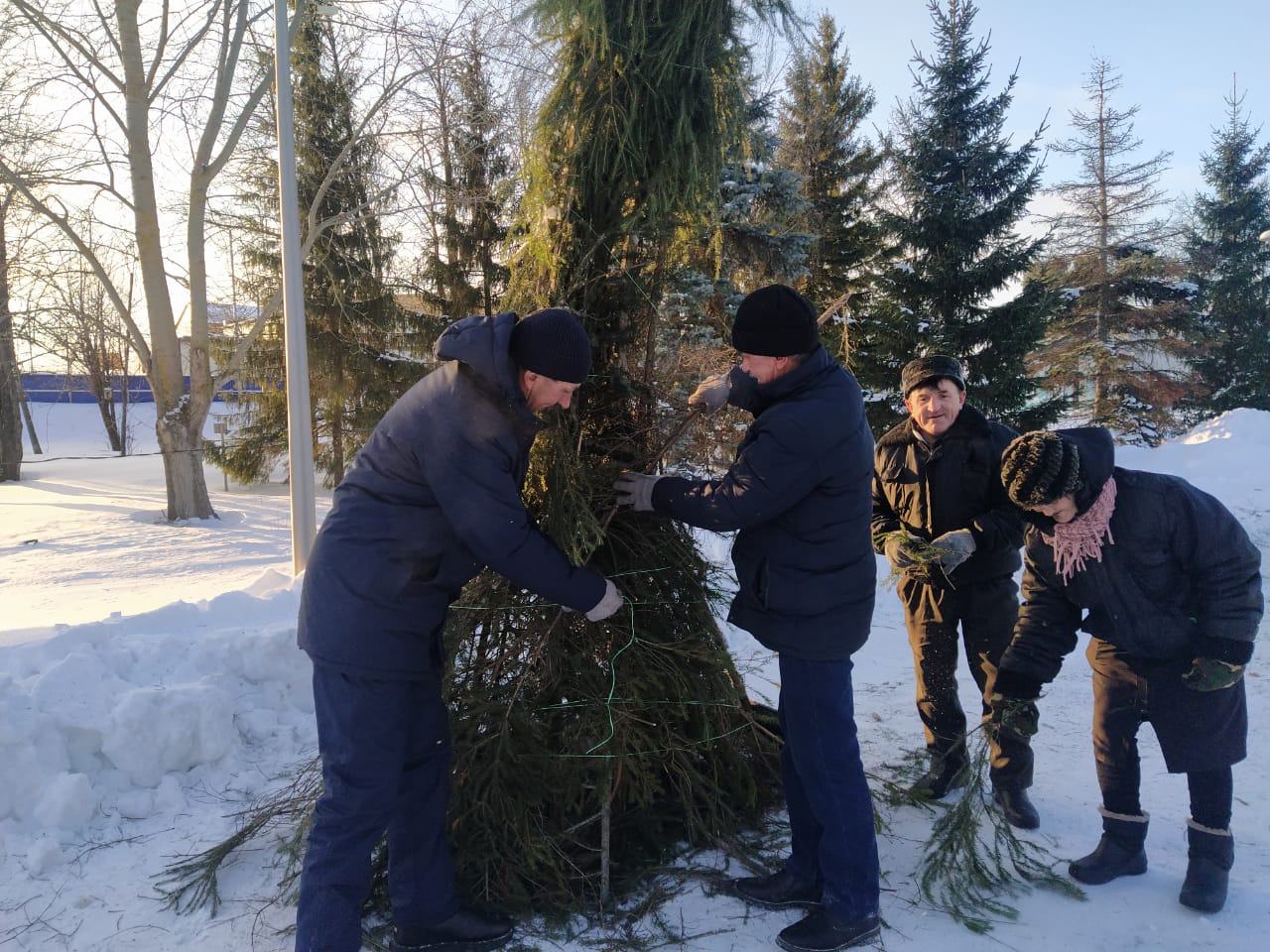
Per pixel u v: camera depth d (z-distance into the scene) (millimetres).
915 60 15828
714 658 2637
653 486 2379
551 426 2457
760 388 2285
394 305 16516
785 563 2225
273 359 16484
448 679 2578
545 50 2635
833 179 18172
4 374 20062
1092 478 2273
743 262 9477
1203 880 2332
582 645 2562
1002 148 15445
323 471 17297
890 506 3109
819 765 2215
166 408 12984
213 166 12719
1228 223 26750
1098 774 2533
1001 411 15289
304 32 14234
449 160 14109
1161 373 24750
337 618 1980
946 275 15164
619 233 2586
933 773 3068
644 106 2512
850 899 2186
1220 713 2275
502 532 1964
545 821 2561
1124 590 2285
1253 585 2195
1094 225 26047
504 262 2885
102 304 21750
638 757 2514
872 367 15828
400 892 2184
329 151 15391
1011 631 2912
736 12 2662
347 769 1988
